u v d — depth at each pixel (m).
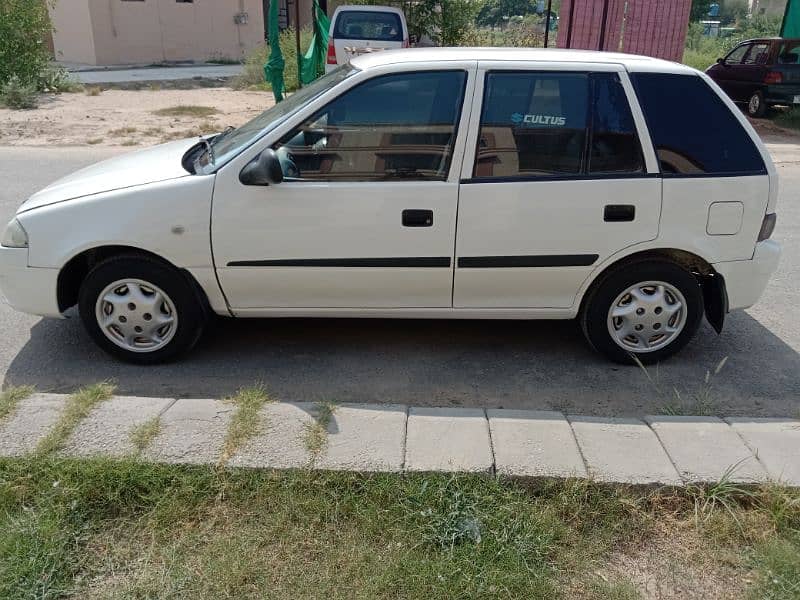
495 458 3.05
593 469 3.01
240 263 3.86
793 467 3.08
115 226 3.78
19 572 2.48
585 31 14.14
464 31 18.23
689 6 13.61
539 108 3.80
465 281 3.94
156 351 4.09
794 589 2.53
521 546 2.67
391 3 17.44
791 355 4.50
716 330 4.26
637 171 3.84
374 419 3.34
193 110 14.16
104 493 2.83
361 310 4.04
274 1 13.91
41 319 4.77
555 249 3.88
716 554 2.70
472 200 3.77
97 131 11.91
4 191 7.99
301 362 4.27
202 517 2.78
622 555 2.69
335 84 3.85
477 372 4.21
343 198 3.75
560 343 4.59
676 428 3.37
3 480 2.88
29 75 16.00
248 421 3.28
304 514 2.79
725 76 16.41
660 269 4.02
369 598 2.44
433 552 2.64
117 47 23.06
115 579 2.50
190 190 3.76
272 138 3.77
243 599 2.43
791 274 5.96
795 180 9.72
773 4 42.72
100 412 3.35
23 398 3.49
